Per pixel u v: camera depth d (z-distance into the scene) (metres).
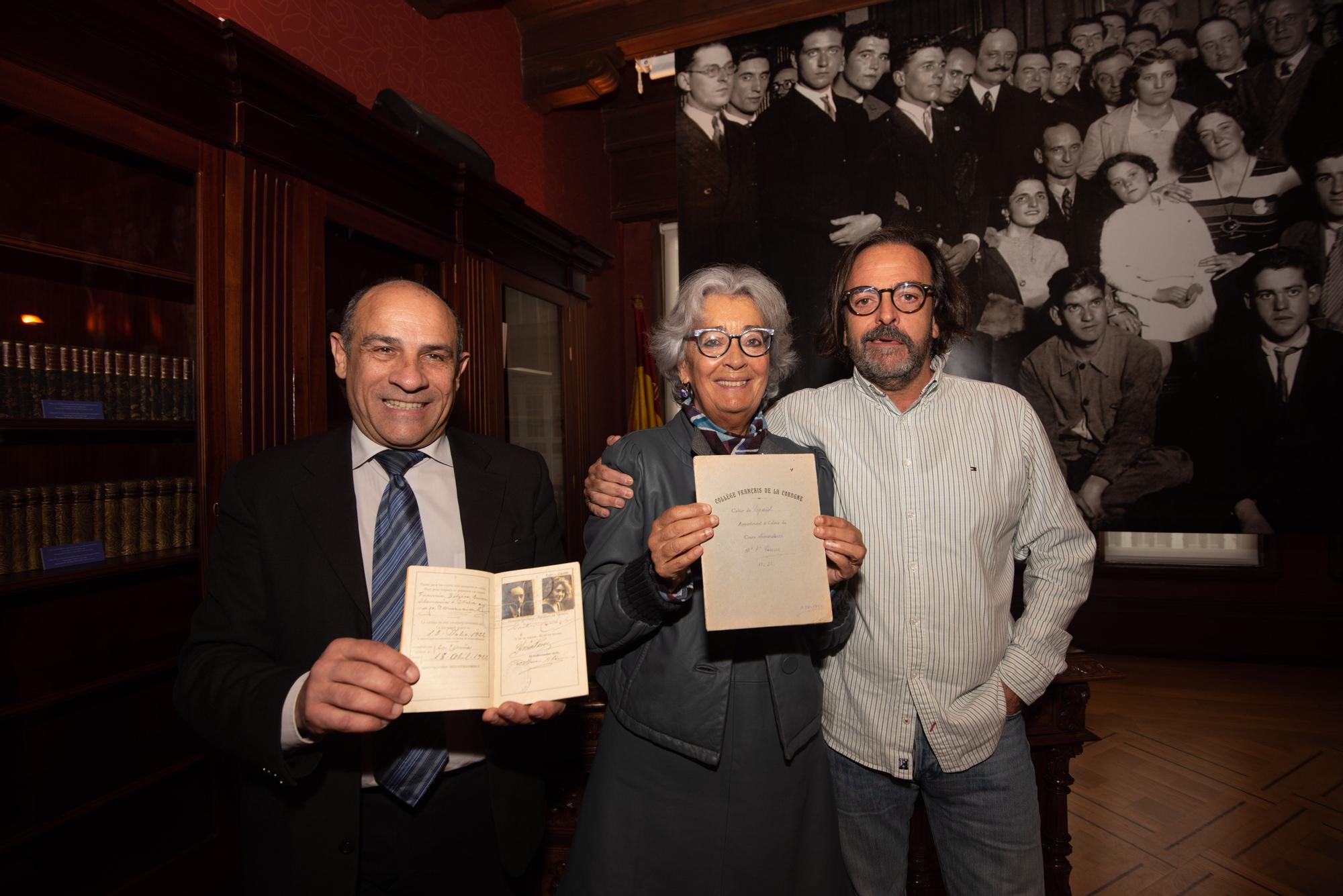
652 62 4.17
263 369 1.83
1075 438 3.37
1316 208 3.03
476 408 2.81
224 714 0.96
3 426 1.38
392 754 1.09
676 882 1.05
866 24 3.54
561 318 3.56
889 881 1.36
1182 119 3.18
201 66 1.66
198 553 1.70
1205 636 4.45
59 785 1.49
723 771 1.08
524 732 1.22
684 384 1.29
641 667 1.12
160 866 1.60
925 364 1.44
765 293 1.23
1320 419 3.05
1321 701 3.74
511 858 1.14
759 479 1.04
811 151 3.65
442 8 3.11
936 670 1.31
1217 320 3.17
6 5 1.30
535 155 3.92
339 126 2.03
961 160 3.46
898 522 1.35
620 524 1.16
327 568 1.09
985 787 1.31
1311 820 2.53
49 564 1.49
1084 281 3.32
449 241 2.67
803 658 1.17
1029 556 1.50
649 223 4.74
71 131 1.43
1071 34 3.29
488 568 1.18
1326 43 2.98
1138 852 2.35
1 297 1.48
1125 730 3.39
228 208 1.75
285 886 1.00
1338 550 4.21
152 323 1.67
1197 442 3.21
